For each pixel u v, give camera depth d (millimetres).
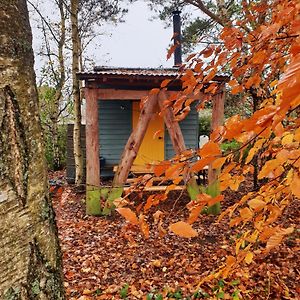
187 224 1164
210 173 6465
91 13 12039
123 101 10211
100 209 7051
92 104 6840
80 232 6227
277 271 4273
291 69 621
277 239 1411
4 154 1112
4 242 1109
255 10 2346
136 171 8789
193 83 2234
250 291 3916
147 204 1745
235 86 2256
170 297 3994
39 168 1225
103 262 5070
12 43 1126
